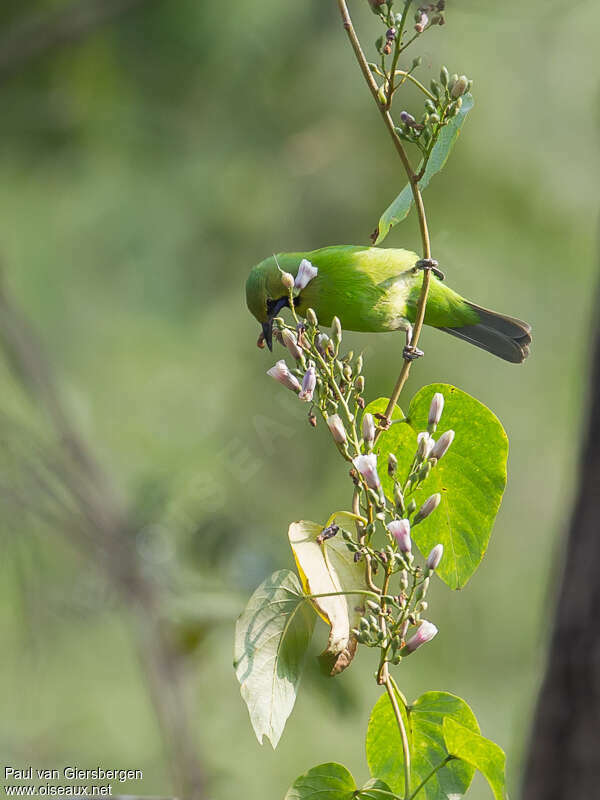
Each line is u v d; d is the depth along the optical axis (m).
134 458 10.65
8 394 8.85
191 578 7.58
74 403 8.56
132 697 9.35
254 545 7.96
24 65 9.76
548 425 10.32
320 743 9.66
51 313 12.53
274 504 9.27
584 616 4.32
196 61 9.91
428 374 9.24
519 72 9.44
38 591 7.43
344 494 9.48
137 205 10.76
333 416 3.58
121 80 10.02
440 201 9.53
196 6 9.62
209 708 8.61
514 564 11.02
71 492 7.47
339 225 9.69
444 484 3.80
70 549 7.69
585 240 9.89
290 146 9.70
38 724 8.73
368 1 3.54
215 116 10.02
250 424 9.82
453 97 3.55
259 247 10.44
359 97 9.63
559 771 4.36
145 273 11.24
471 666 10.89
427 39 8.80
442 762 3.52
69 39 9.43
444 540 3.82
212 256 10.76
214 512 8.00
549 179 9.65
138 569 7.34
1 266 8.51
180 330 11.37
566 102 9.60
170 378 11.27
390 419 3.74
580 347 9.91
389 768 3.57
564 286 10.01
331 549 3.49
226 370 10.80
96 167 10.42
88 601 7.50
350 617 3.44
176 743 7.09
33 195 11.52
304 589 3.41
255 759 8.91
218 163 10.20
